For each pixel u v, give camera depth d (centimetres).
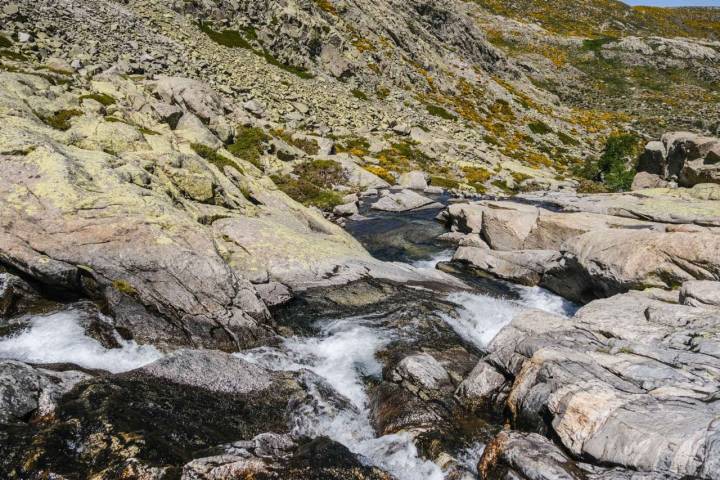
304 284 1725
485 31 14250
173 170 1966
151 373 1068
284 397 1130
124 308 1337
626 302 1467
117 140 2038
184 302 1365
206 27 5634
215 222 1888
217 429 959
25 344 1168
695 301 1366
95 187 1507
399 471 923
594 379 963
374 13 8519
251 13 6166
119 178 1599
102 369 1138
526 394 1029
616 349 1127
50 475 731
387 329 1556
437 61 8744
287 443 926
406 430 1055
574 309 2050
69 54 3500
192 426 937
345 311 1644
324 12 7425
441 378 1239
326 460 867
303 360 1359
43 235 1336
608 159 5159
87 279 1362
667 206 2602
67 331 1243
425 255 2734
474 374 1212
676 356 1041
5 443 768
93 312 1341
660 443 765
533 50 13388
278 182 3584
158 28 4922
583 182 4928
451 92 7850
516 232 2583
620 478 746
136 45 4253
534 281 2278
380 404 1171
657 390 920
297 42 6359
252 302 1458
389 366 1348
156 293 1357
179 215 1559
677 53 13400
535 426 980
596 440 841
